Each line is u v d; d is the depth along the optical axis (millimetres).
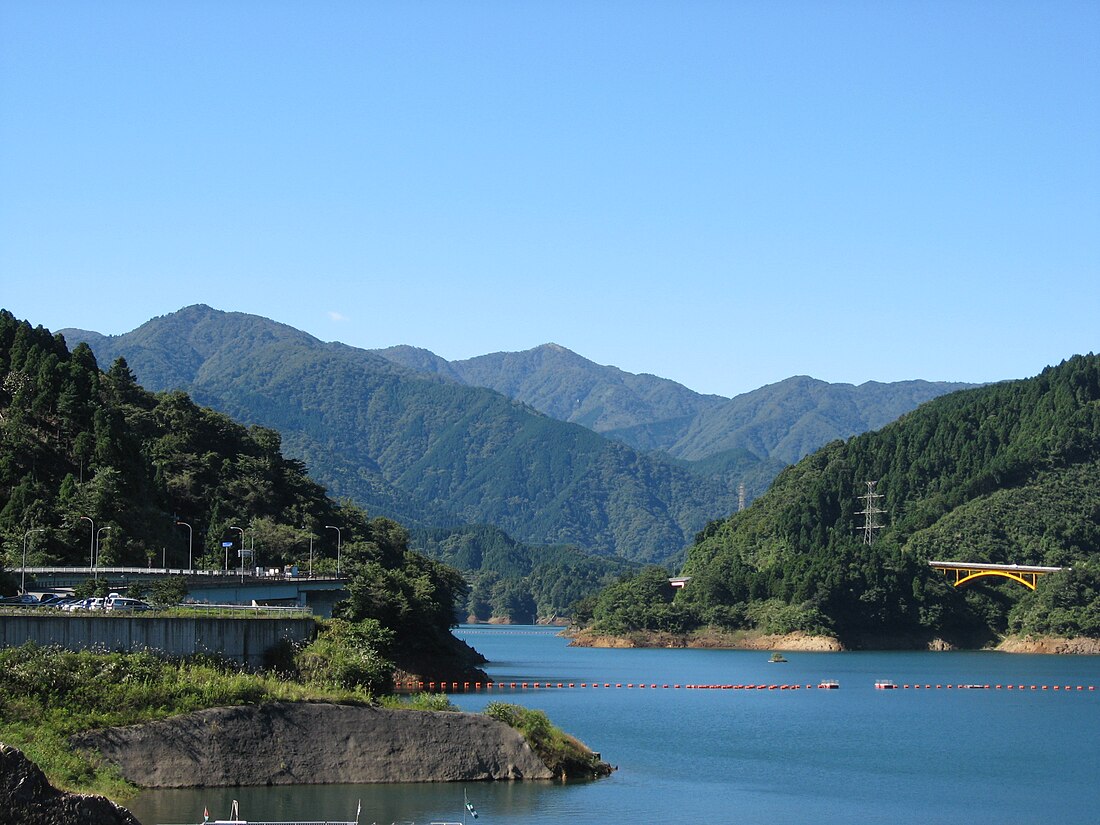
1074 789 129500
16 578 161000
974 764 145375
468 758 115000
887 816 113500
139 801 100312
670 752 147875
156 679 111688
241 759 107812
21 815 74688
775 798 119500
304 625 140875
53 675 107125
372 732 113312
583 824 102250
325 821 96750
